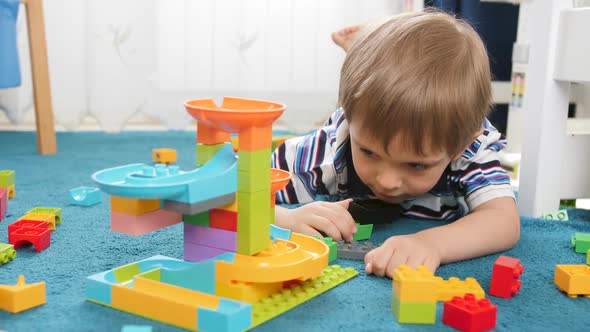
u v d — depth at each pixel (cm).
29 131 216
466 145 94
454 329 67
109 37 204
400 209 117
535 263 92
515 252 97
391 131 85
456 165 107
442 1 194
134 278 70
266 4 214
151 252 91
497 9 209
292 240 81
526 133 123
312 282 77
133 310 68
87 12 202
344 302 73
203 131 73
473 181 105
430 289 67
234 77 217
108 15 203
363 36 99
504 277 77
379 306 72
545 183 122
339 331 65
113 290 70
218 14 212
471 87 90
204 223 73
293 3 216
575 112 178
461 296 72
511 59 213
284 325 66
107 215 112
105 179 68
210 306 65
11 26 162
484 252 93
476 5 199
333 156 113
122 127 211
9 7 160
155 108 213
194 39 212
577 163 124
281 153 119
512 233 97
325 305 72
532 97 121
